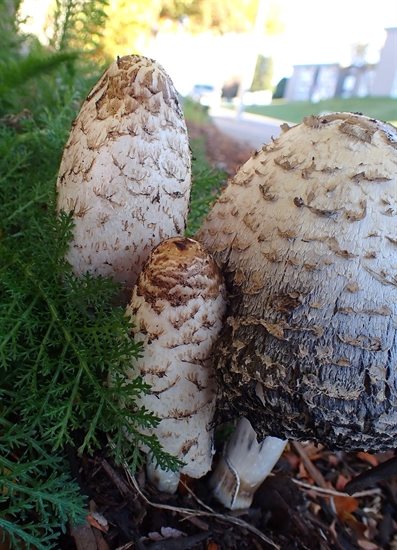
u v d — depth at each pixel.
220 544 0.19
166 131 0.16
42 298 0.17
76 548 0.16
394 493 0.26
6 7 0.31
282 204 0.15
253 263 0.15
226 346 0.15
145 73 0.15
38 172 0.23
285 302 0.14
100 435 0.18
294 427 0.14
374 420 0.14
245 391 0.15
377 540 0.24
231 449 0.20
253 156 0.17
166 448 0.17
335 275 0.14
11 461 0.16
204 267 0.15
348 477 0.26
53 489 0.16
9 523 0.14
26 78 0.24
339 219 0.14
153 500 0.19
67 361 0.17
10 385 0.17
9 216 0.20
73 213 0.16
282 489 0.22
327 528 0.22
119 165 0.16
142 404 0.16
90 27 0.31
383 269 0.14
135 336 0.15
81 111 0.17
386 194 0.14
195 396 0.16
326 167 0.14
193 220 0.24
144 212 0.16
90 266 0.17
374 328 0.14
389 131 0.15
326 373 0.14
